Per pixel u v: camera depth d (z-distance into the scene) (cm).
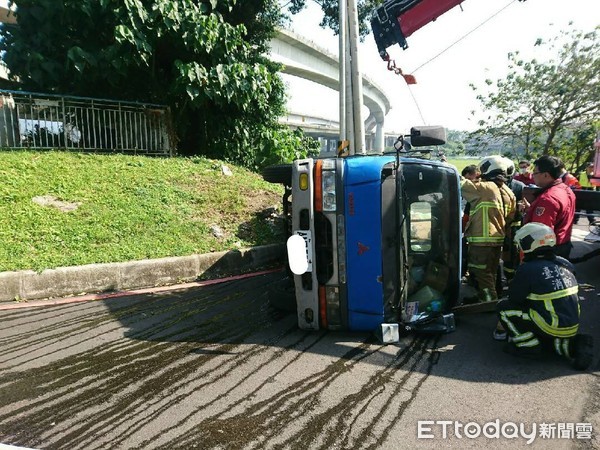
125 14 941
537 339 354
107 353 384
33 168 775
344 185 397
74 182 763
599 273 647
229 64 1096
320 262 411
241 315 484
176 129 1146
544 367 350
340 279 406
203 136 1195
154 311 495
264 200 903
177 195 816
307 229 409
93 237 621
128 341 411
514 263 555
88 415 287
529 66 1773
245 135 1234
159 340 413
